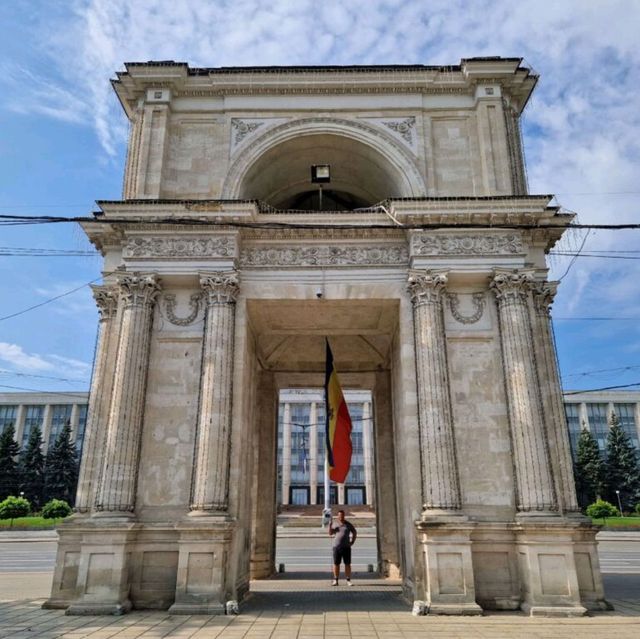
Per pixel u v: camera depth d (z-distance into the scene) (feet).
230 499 56.03
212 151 69.56
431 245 61.72
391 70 71.31
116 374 57.82
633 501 252.21
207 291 60.59
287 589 67.21
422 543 53.06
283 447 318.24
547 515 52.24
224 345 58.70
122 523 51.55
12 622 45.42
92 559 50.88
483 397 58.85
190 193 67.87
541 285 64.08
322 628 42.83
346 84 71.10
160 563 53.11
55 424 312.50
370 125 70.08
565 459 58.80
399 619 46.88
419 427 57.41
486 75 70.49
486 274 60.85
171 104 71.10
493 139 68.49
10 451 261.03
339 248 64.13
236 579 54.34
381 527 82.84
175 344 60.80
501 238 61.87
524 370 56.95
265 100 71.41
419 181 67.51
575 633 41.09
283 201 83.66
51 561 102.37
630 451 260.62
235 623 44.88
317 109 70.90
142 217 61.98
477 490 55.88
